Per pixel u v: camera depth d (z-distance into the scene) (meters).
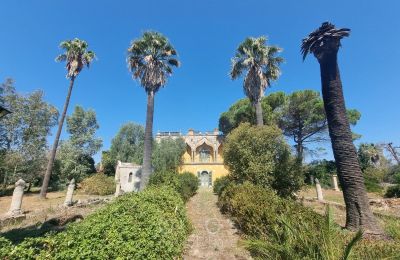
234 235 8.12
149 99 20.22
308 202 16.56
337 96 9.04
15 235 7.77
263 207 7.31
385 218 10.09
